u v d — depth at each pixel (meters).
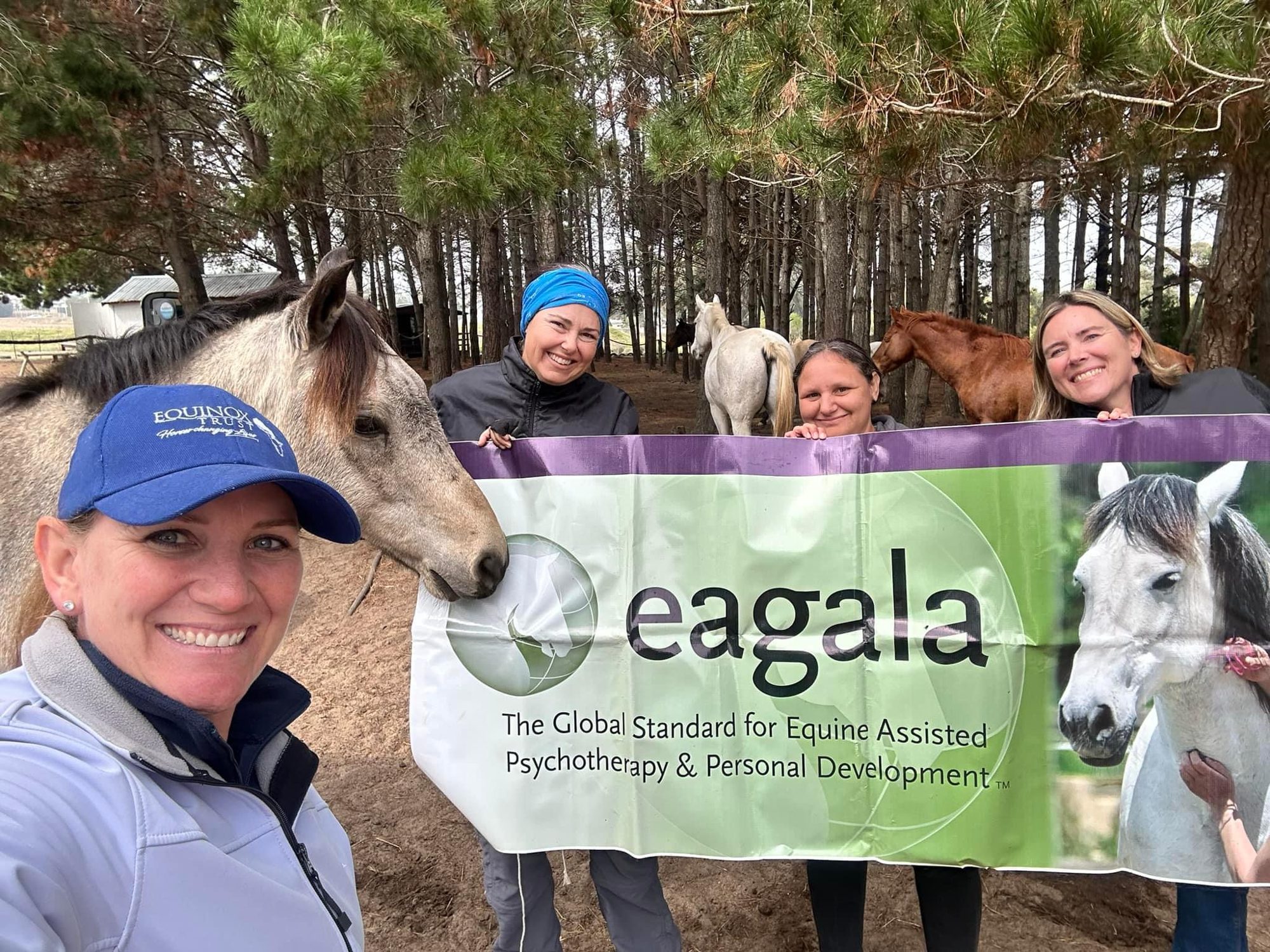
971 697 1.82
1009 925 2.42
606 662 1.93
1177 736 1.73
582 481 1.96
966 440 1.82
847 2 3.08
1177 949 1.81
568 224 21.50
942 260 9.61
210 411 0.97
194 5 6.59
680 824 1.90
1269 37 2.58
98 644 0.92
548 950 2.03
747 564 1.91
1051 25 2.49
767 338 6.45
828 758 1.88
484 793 1.94
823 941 1.93
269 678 1.14
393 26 5.08
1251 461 1.71
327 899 1.00
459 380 2.34
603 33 4.68
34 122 5.94
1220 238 4.68
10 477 1.73
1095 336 1.95
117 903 0.76
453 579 1.90
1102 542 1.77
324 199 8.89
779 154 4.27
